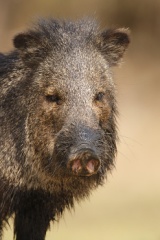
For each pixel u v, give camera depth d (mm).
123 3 81812
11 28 75312
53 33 23141
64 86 21984
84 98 21781
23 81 22766
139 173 54656
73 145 20391
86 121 21234
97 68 22547
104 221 43844
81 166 20094
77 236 38438
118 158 55781
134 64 75000
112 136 22922
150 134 61250
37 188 22828
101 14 81250
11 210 23016
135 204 48312
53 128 22047
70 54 22609
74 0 78875
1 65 23547
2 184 22719
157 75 72875
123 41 24141
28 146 22438
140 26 82062
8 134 22672
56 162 21547
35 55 22859
